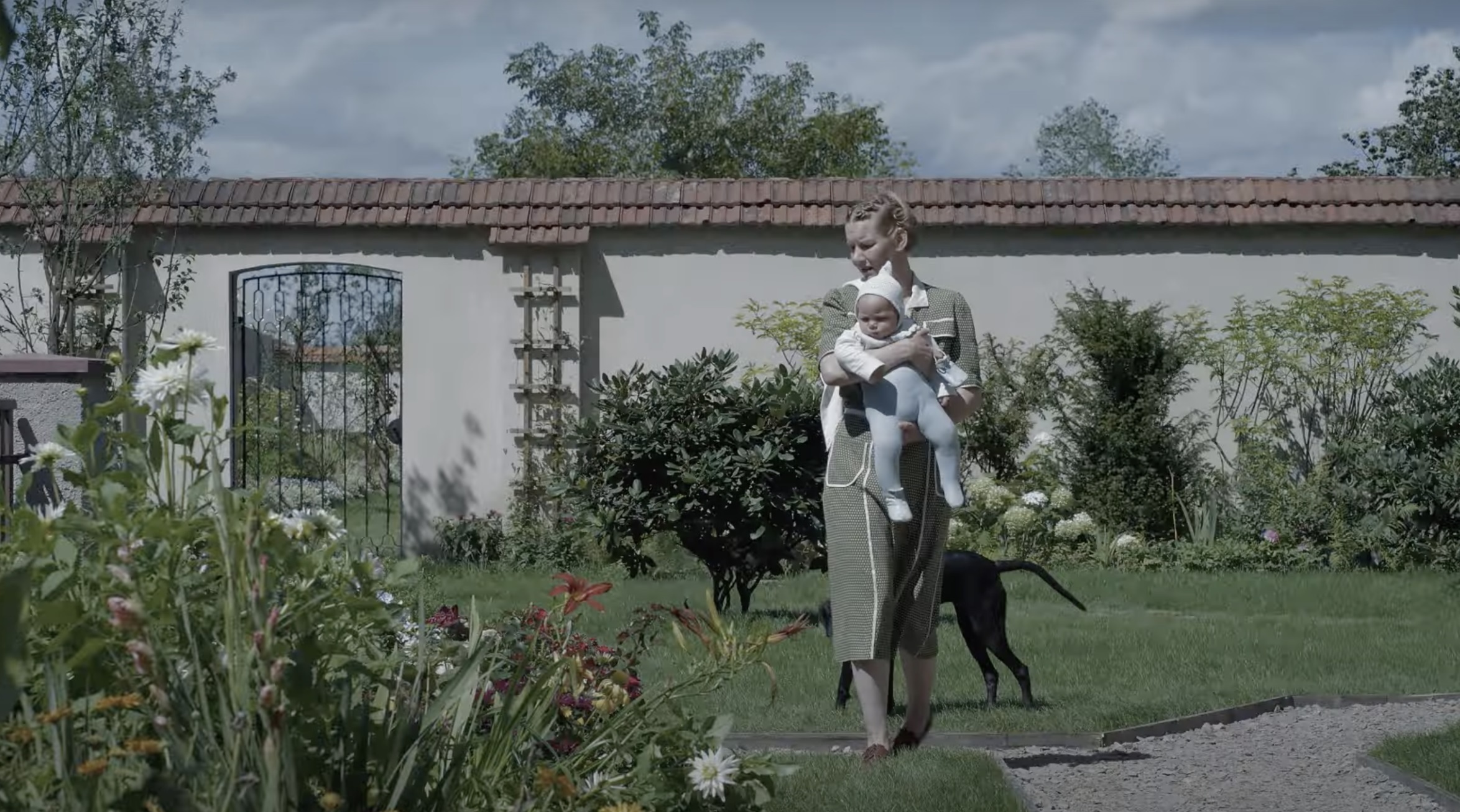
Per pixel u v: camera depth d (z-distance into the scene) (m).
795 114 35.59
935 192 13.72
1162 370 13.45
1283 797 4.93
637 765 3.46
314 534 3.23
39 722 2.65
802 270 13.74
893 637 5.11
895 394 4.88
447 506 13.63
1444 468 12.70
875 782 4.72
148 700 2.75
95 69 12.91
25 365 6.72
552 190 13.68
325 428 15.61
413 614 4.28
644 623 4.55
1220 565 12.77
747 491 9.32
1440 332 13.64
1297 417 13.75
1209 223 13.51
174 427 3.05
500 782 3.20
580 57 36.28
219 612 2.88
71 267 13.20
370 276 13.96
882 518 4.94
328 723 2.90
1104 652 8.23
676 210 13.59
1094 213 13.52
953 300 5.18
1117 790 5.09
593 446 9.77
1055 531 13.16
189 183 13.45
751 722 6.13
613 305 13.77
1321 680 7.28
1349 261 13.71
